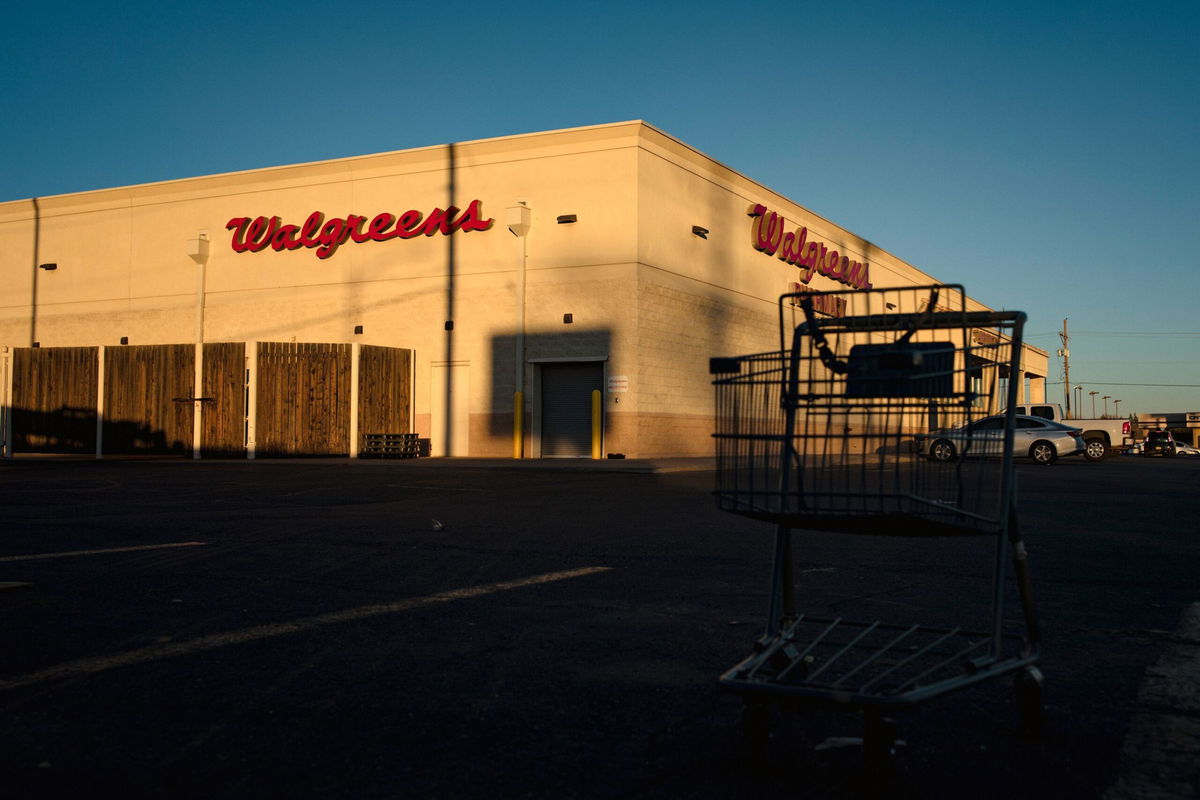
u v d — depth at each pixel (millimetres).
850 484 3207
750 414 3502
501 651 4414
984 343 3588
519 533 8742
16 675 3971
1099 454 30812
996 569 3289
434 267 26109
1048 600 5730
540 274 24891
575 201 24547
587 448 24625
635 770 2973
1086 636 4789
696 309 26328
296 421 24219
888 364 3080
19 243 31453
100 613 5176
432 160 26156
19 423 26797
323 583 6121
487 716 3486
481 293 25547
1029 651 3326
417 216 26250
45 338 30938
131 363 25484
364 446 24547
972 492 3463
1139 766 3037
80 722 3396
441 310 26000
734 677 3031
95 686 3830
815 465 3260
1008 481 3256
